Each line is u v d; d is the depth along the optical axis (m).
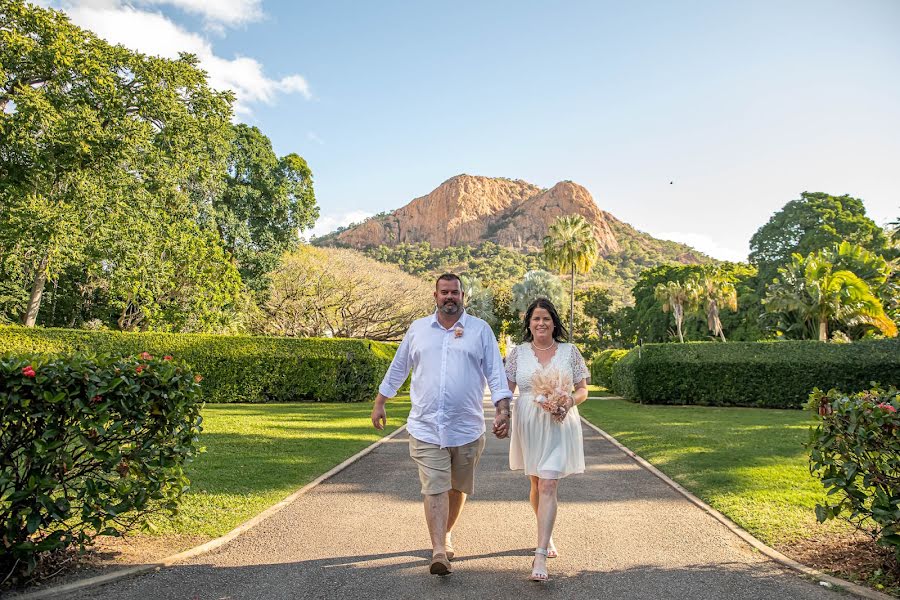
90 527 3.93
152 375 4.05
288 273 35.66
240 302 27.34
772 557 4.29
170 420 4.19
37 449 3.55
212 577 3.83
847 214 46.84
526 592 3.63
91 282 26.58
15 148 17.98
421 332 4.28
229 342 19.33
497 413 4.09
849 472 3.93
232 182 32.75
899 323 34.03
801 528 4.96
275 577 3.85
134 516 4.32
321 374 19.50
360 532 4.87
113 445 3.88
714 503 5.85
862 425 3.87
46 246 18.53
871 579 3.78
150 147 20.38
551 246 47.91
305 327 36.12
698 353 20.52
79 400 3.65
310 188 35.50
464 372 4.15
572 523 5.23
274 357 19.36
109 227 20.41
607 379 28.72
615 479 7.21
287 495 6.08
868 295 30.41
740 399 20.02
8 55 18.06
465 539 4.75
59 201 19.17
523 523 5.21
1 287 24.34
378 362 21.06
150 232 21.92
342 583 3.75
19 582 3.62
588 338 65.44
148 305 23.17
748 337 45.81
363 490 6.43
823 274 31.59
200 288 24.12
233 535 4.72
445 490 4.02
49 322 27.58
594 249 47.59
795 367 19.61
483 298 58.62
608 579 3.86
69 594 3.51
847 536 4.71
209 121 22.66
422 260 170.75
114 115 19.83
